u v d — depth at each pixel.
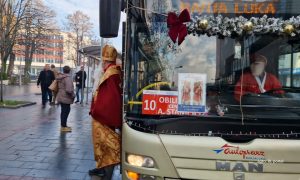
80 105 19.14
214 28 4.13
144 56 4.15
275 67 4.09
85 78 20.62
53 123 12.05
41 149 8.22
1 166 6.82
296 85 4.07
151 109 4.02
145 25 4.18
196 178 3.68
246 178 3.63
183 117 3.88
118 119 5.09
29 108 16.61
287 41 4.12
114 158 5.27
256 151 3.63
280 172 3.64
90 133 10.34
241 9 4.14
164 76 4.10
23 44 39.81
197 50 4.13
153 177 3.78
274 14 4.12
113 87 5.12
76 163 7.16
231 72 4.09
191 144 3.70
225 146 3.65
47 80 18.06
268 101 3.98
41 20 34.81
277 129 3.72
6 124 11.59
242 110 3.92
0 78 19.09
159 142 3.76
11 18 20.81
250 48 4.11
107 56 5.35
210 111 3.96
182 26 4.11
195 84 4.06
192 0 4.17
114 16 3.93
